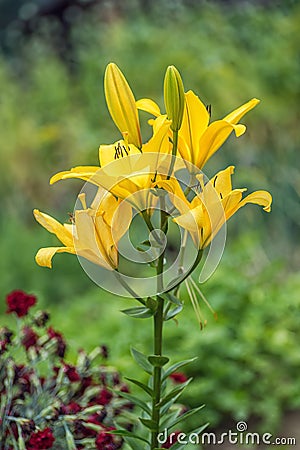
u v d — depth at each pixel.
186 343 4.41
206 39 6.54
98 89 6.86
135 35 6.75
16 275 5.86
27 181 7.10
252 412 4.30
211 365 4.35
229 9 6.85
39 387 2.92
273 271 5.48
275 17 6.52
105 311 5.14
